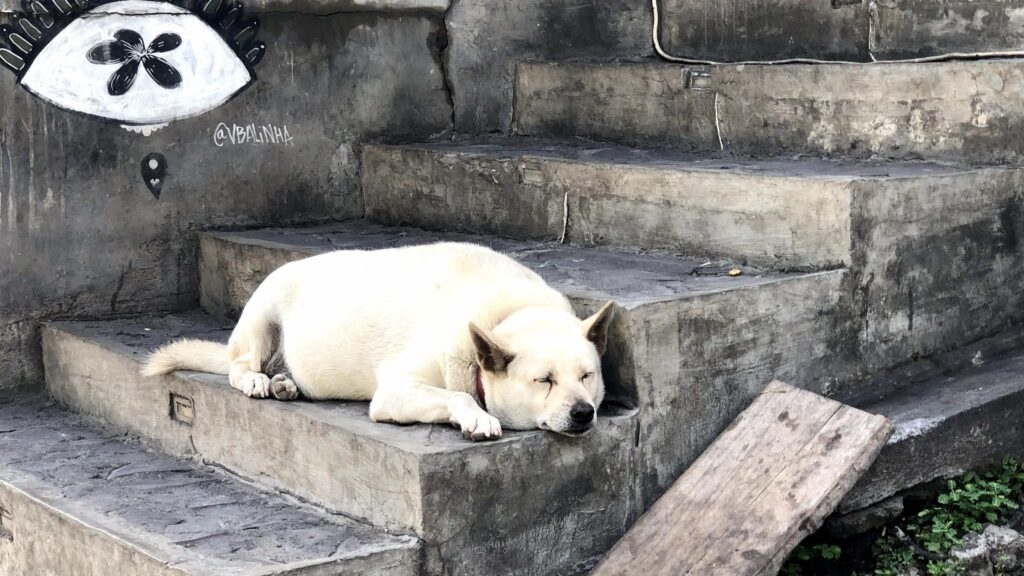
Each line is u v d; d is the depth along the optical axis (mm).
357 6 5824
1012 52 5285
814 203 4992
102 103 5488
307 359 4805
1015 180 5234
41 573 4805
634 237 5305
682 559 4574
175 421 5039
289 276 4926
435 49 5984
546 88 6008
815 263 5012
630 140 5828
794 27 5688
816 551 4762
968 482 4922
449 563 4504
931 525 4852
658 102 5754
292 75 5762
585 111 5926
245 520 4648
